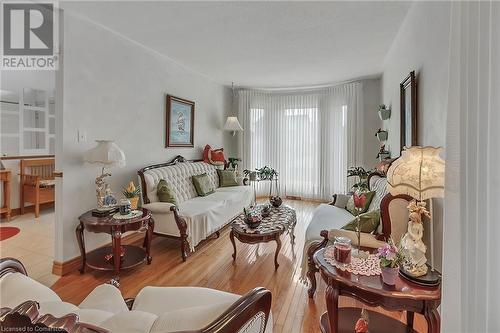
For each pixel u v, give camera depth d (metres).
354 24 2.75
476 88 0.81
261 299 0.86
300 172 5.76
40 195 4.26
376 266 1.50
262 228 2.68
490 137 0.76
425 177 1.41
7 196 4.06
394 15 2.57
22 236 3.43
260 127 5.90
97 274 2.51
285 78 4.91
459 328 0.86
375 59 3.88
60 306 0.93
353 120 5.06
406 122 2.68
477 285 0.81
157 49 3.48
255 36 3.04
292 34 2.98
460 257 0.86
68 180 2.51
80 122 2.60
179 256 2.96
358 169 4.59
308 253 2.23
